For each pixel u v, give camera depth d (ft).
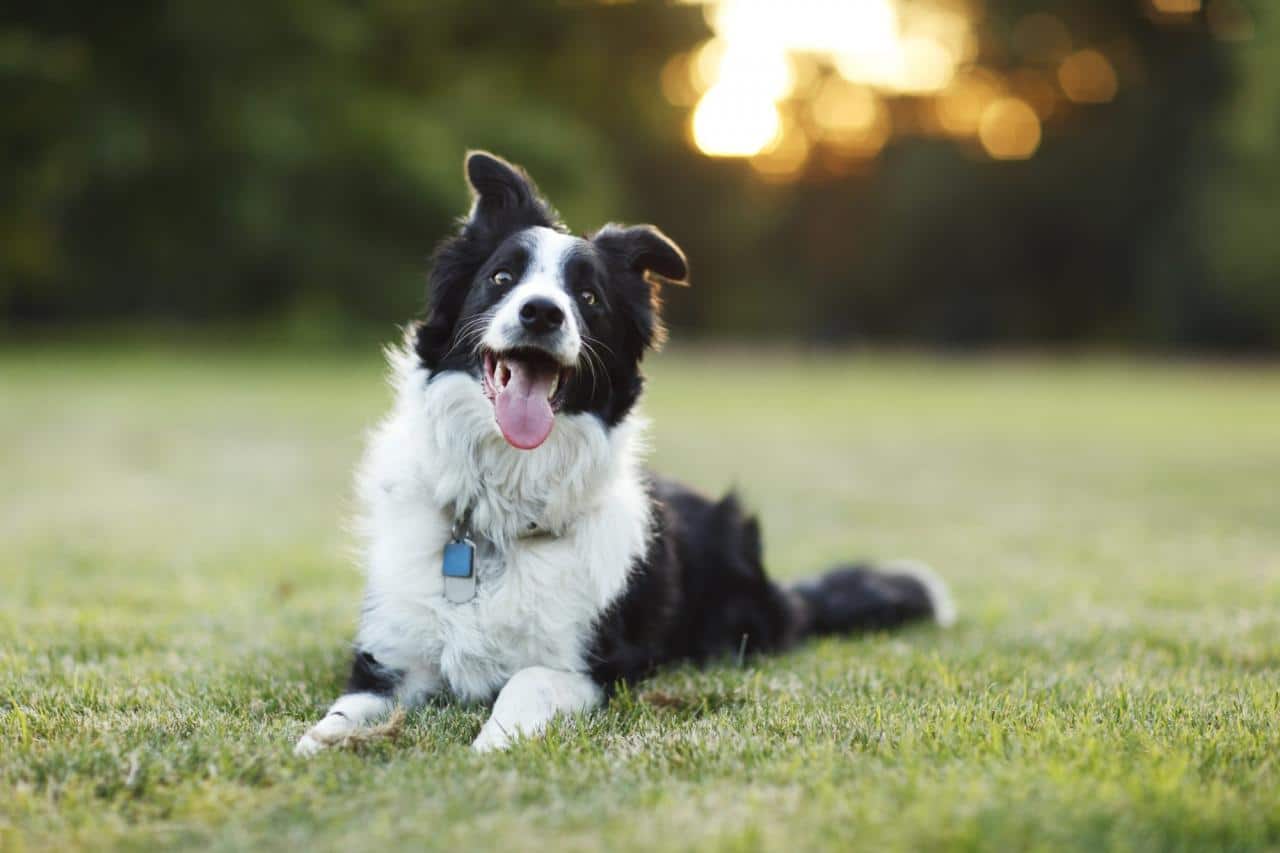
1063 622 17.43
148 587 19.15
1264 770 9.81
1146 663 14.83
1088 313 145.38
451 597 12.42
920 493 33.37
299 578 20.48
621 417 13.78
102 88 87.35
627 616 13.20
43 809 9.11
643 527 13.75
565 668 12.58
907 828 8.40
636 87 121.08
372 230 98.68
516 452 12.64
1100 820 8.48
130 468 34.94
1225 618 17.62
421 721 11.55
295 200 93.35
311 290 96.58
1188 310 126.82
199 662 14.17
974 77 145.38
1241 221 116.16
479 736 11.16
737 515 16.28
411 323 14.06
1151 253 130.62
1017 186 137.69
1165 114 130.11
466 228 13.89
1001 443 46.96
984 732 10.89
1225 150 120.78
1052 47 137.59
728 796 9.25
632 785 9.59
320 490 31.86
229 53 89.35
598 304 13.41
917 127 151.12
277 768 9.87
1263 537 26.16
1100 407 65.62
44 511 27.32
